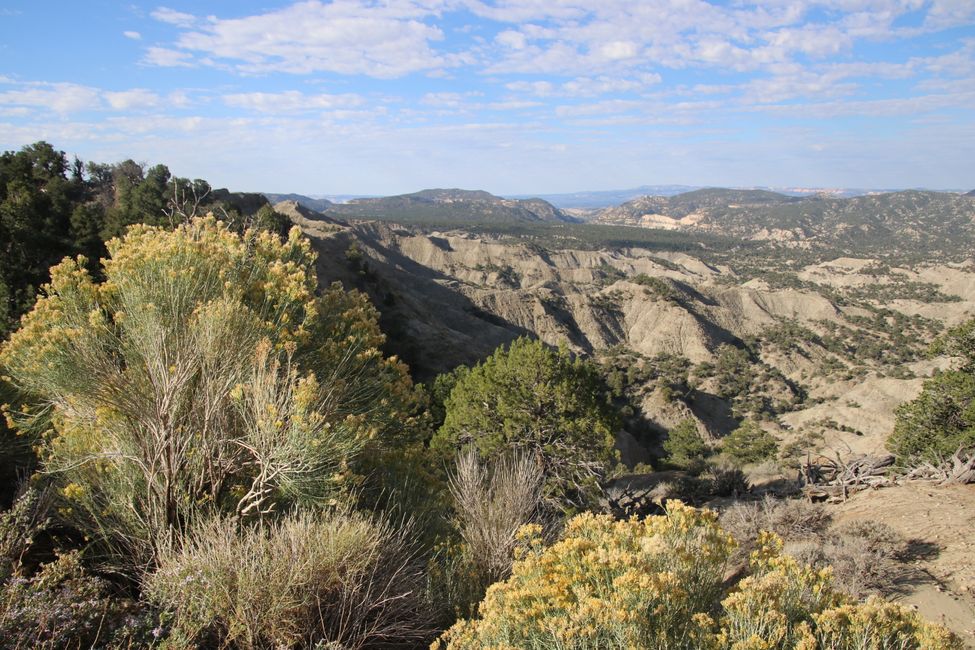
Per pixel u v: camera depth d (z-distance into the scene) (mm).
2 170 41312
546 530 5695
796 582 3285
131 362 5141
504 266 146750
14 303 17844
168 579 3902
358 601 4066
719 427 60094
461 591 4844
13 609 3195
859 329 102312
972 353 15484
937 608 5137
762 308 113250
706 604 3361
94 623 3443
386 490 6066
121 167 49875
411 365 46375
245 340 5152
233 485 5324
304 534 4129
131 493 4758
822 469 13523
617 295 110062
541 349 15125
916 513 7750
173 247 5617
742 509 8391
